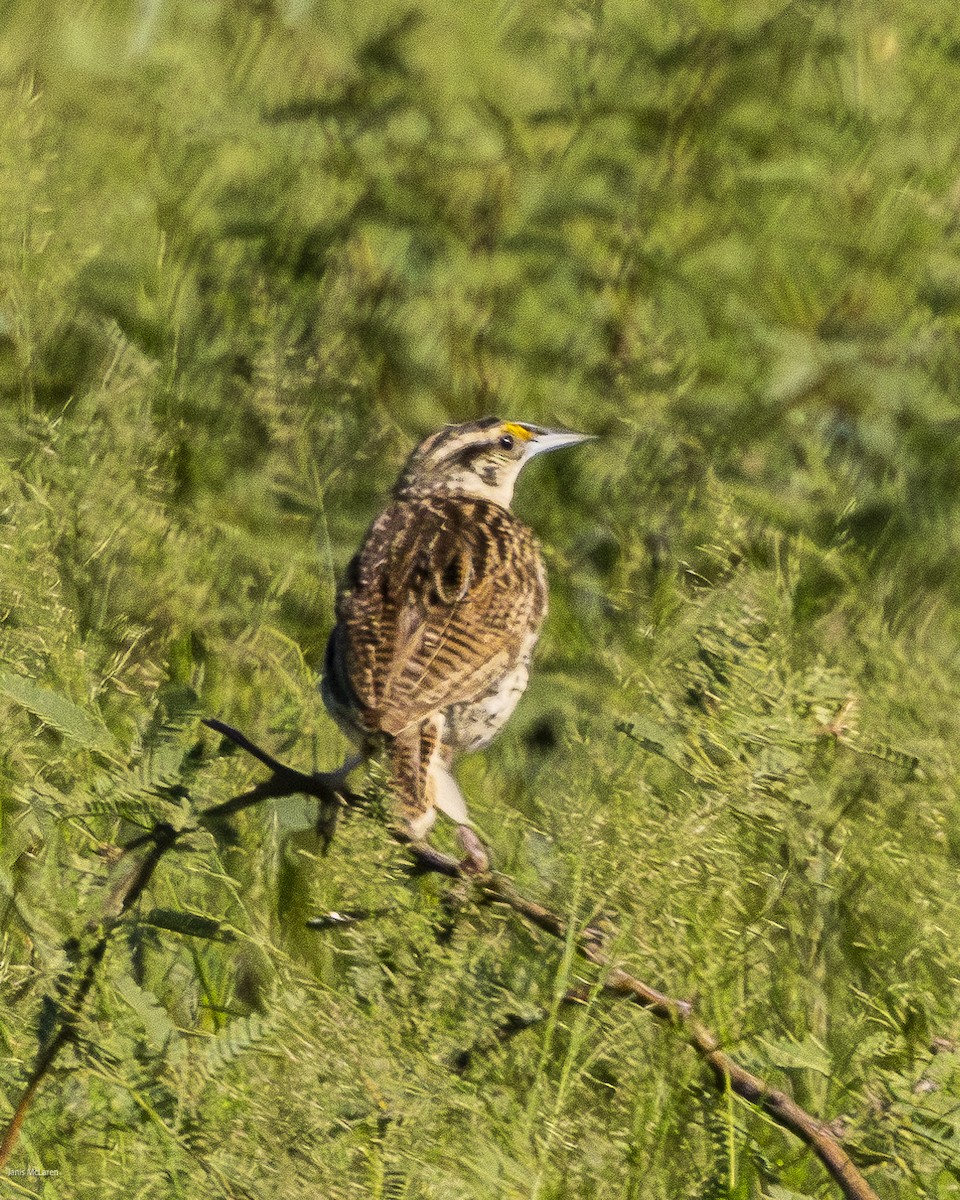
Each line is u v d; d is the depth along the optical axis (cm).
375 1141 657
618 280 1324
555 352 1304
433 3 1384
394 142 1348
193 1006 796
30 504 959
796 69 1403
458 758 997
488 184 1342
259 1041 681
